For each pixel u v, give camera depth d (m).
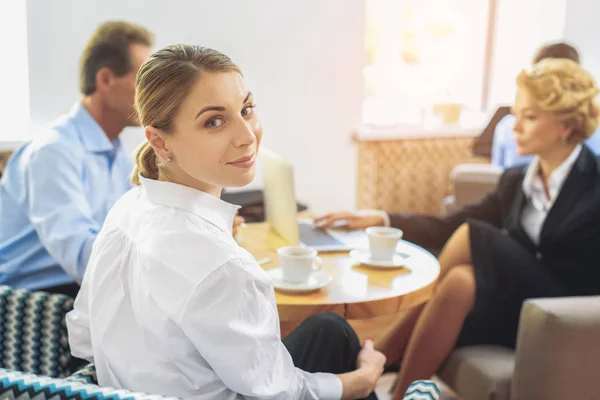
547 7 4.29
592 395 1.70
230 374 1.03
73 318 1.29
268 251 1.92
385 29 4.06
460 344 2.03
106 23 1.94
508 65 4.49
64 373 1.43
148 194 1.12
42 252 1.88
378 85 4.12
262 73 3.52
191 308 0.99
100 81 1.93
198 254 1.02
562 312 1.65
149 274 1.04
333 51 3.71
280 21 3.51
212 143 1.06
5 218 1.93
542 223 2.08
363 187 3.97
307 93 3.68
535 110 2.02
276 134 3.64
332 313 1.46
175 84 1.04
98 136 1.98
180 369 1.06
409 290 1.60
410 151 4.08
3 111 2.95
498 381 1.79
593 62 3.98
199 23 3.27
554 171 2.08
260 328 1.05
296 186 3.77
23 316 1.41
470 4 4.35
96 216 1.99
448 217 2.39
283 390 1.11
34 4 2.85
